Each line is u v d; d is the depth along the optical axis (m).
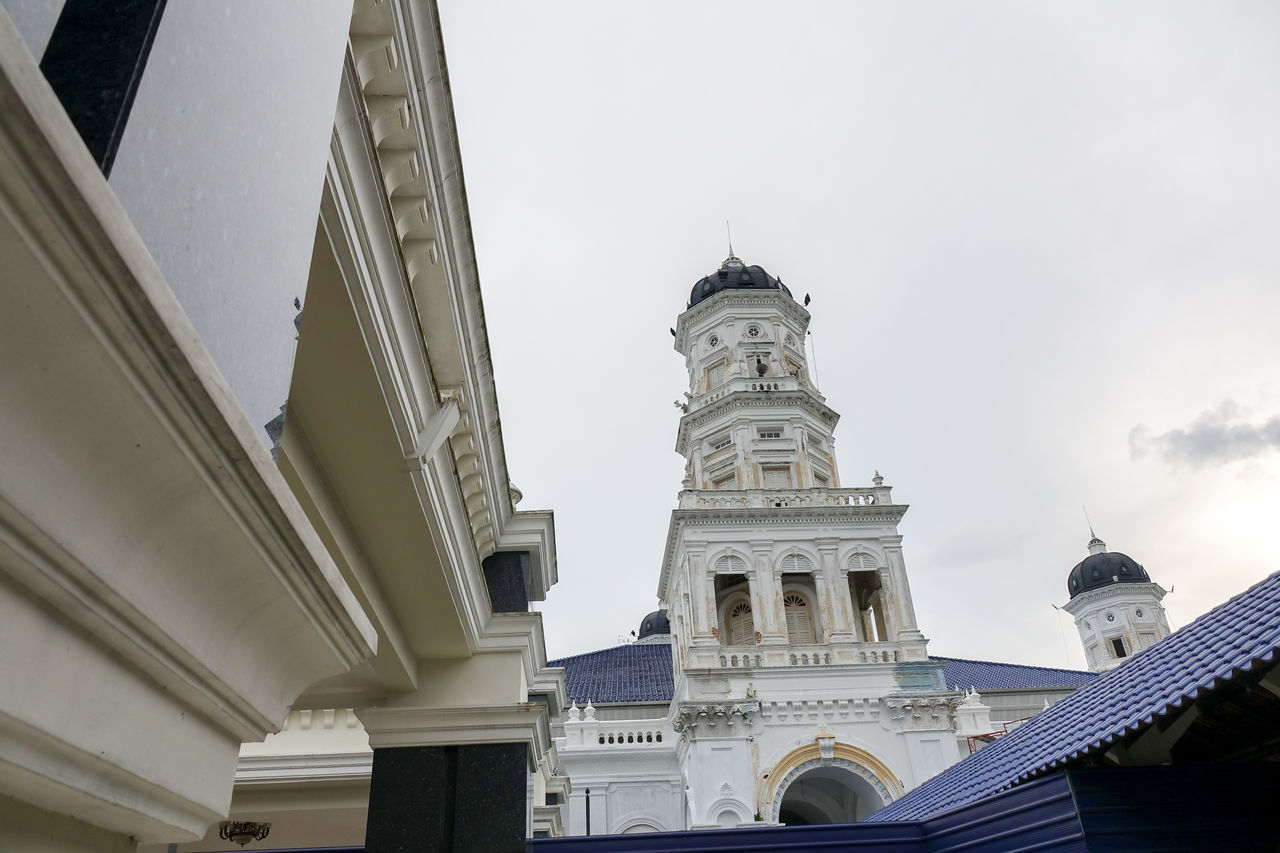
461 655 8.66
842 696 27.89
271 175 2.10
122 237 1.30
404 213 4.95
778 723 27.62
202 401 1.55
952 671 42.41
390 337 4.86
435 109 4.66
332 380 5.04
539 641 9.36
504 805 8.05
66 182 1.18
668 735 31.98
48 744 1.57
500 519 9.27
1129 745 8.88
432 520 6.44
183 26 1.68
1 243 1.20
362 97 3.77
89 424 1.44
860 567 30.39
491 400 7.37
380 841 7.95
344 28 2.78
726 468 33.75
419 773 8.21
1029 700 37.53
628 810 30.42
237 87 1.92
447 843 7.95
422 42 4.26
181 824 2.17
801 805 31.08
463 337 6.28
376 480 5.96
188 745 2.08
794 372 36.19
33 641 1.48
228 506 1.76
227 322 1.82
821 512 30.89
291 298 2.21
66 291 1.28
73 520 1.47
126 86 1.50
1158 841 8.48
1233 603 10.29
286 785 12.88
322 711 13.38
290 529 1.96
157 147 1.57
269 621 2.18
